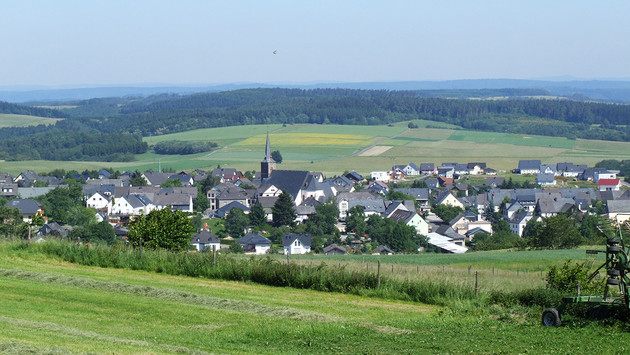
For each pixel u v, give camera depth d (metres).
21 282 34.62
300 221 138.62
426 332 26.55
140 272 40.94
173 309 30.17
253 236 116.19
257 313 30.36
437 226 137.75
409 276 37.78
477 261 66.69
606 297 26.92
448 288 35.22
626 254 25.89
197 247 112.06
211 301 32.12
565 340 24.81
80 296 31.78
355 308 32.69
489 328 27.39
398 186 195.38
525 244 92.94
